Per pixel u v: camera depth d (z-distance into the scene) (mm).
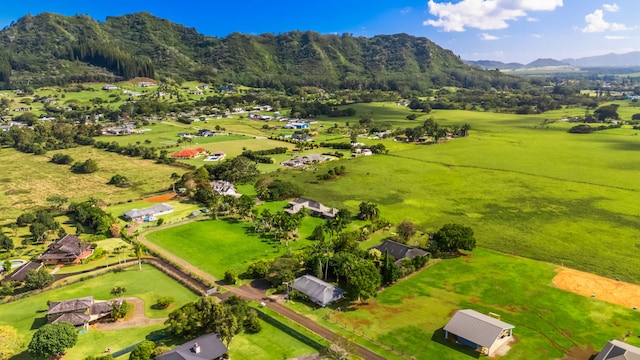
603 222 141500
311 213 155250
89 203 151250
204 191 169125
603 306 91625
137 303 94688
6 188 185875
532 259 115562
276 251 122500
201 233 136250
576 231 134375
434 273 108312
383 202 166625
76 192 181875
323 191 181625
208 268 111812
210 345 74938
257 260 116438
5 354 72875
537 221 143750
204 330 83312
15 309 92250
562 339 80312
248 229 139750
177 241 129875
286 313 90375
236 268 111812
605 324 84875
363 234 130375
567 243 125562
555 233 133125
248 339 81438
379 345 78750
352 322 86625
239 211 150500
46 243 127812
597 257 115875
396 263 110125
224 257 118562
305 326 85000
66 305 86312
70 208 154500
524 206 159250
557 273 107250
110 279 106500
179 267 111375
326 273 105000
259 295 98250
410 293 98375
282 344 79812
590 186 182875
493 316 87688
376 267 105125
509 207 158500
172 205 165250
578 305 92125
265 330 84562
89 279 106375
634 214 148250
